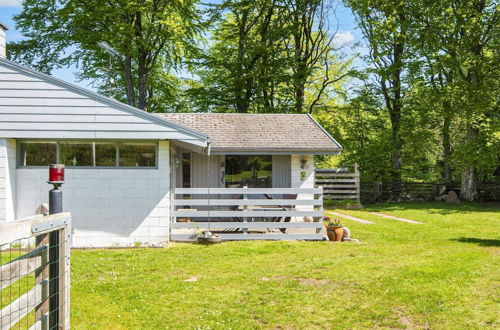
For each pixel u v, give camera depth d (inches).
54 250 178.7
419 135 1216.8
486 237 577.9
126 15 1035.9
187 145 574.2
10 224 135.5
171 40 1098.1
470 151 1055.6
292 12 1283.2
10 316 148.5
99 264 399.5
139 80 1102.4
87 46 1083.9
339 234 538.6
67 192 501.4
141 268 384.2
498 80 1091.9
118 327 246.1
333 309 275.1
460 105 1057.5
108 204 505.0
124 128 491.2
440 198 1200.8
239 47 1290.6
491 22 1034.7
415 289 312.0
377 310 272.1
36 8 1061.1
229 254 446.6
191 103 1424.7
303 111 1272.1
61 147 500.7
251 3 1251.8
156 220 509.4
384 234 600.7
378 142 1288.1
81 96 487.8
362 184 1218.6
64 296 180.2
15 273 149.6
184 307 279.3
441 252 455.5
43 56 1130.0
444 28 1091.9
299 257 431.5
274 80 1261.1
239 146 672.4
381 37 1202.6
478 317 259.3
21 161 497.0
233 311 272.2
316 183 1078.4
